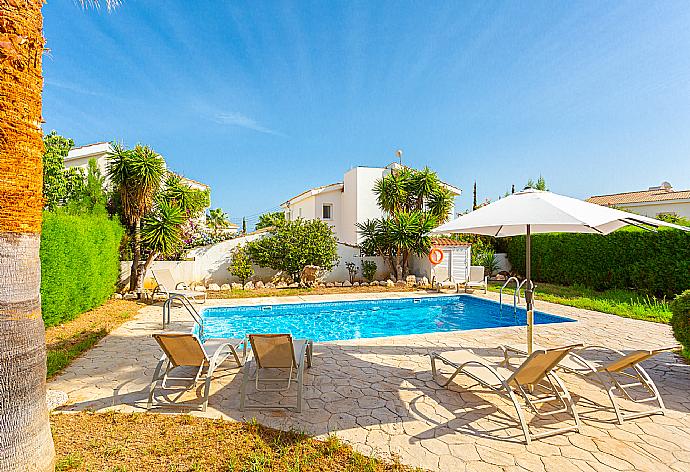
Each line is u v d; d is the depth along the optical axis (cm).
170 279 1305
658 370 641
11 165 260
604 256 1535
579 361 527
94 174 1450
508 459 371
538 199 509
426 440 407
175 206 1486
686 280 1266
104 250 1212
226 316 1266
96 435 404
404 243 1778
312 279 1730
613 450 389
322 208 2753
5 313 256
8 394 256
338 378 595
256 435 409
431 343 807
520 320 1192
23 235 266
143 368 635
